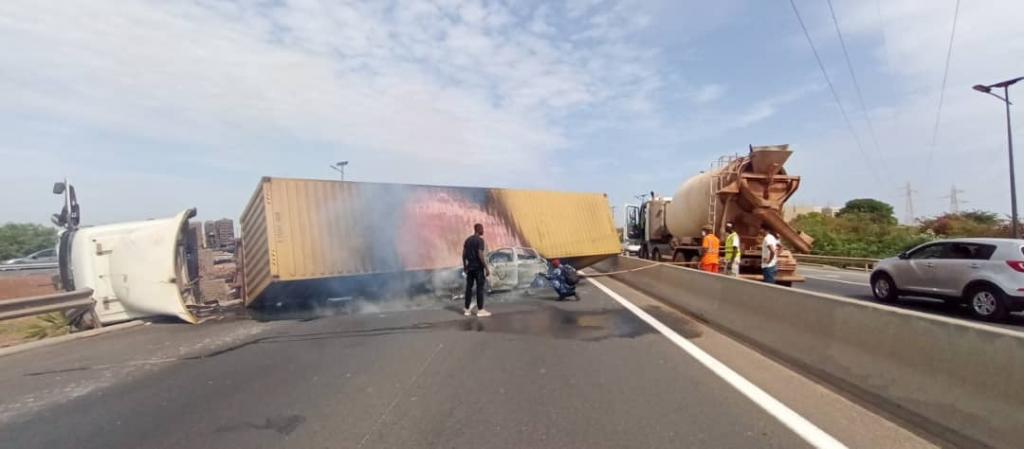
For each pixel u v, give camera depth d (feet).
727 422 16.57
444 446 15.07
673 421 16.76
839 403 18.16
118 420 18.07
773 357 25.29
